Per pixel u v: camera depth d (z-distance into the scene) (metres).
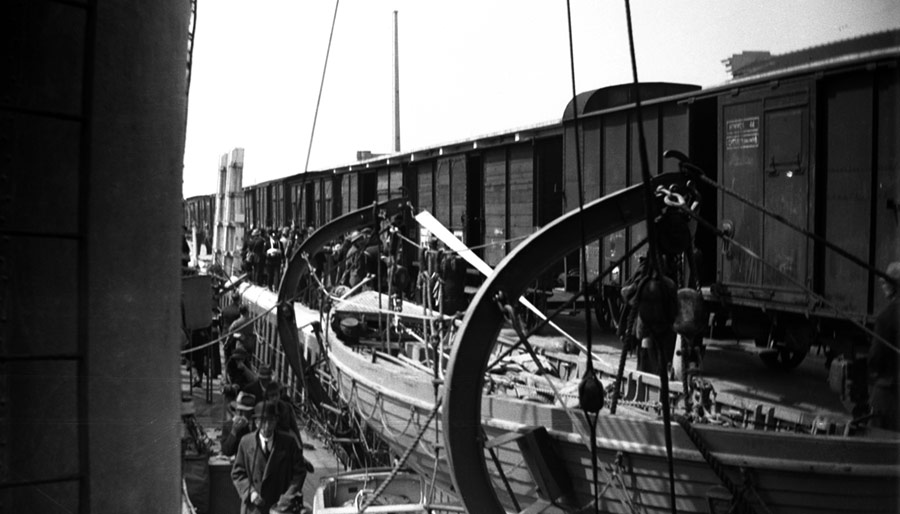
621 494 7.07
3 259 2.60
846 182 11.34
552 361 10.76
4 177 2.60
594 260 17.25
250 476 8.13
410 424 10.26
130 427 2.82
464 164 22.89
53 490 2.67
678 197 6.39
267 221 40.25
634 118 16.06
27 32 2.61
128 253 2.82
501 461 8.12
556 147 19.88
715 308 14.05
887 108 10.53
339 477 10.18
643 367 9.05
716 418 8.01
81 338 2.71
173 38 2.96
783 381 10.65
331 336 14.40
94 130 2.71
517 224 20.58
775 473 6.32
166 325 2.98
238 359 12.44
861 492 6.13
